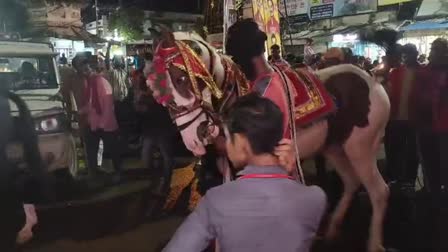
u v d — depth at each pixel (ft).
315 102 12.74
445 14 43.55
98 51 69.41
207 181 12.48
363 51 49.88
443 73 19.36
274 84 11.09
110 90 26.08
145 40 77.71
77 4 71.00
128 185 24.98
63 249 16.75
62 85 25.89
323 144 13.52
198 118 10.78
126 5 88.07
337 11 53.57
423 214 19.40
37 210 20.65
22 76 24.93
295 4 57.93
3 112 13.30
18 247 16.16
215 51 11.12
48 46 26.71
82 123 26.07
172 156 22.54
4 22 57.47
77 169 26.40
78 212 20.68
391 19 48.34
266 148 6.14
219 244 6.04
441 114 19.45
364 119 14.07
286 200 5.93
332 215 17.42
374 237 15.19
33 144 16.85
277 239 5.86
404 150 23.38
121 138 32.50
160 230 18.63
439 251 15.97
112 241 17.57
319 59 27.07
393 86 22.12
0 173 13.53
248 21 11.49
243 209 5.85
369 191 14.83
